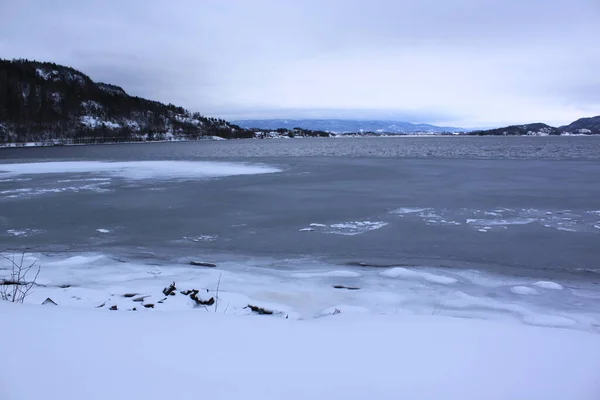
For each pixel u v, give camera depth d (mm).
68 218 11609
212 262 7684
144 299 5324
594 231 10039
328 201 14258
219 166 28562
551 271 7285
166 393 1973
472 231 10094
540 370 2338
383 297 5797
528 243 9062
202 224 10883
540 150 56281
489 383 2174
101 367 2230
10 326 2828
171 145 99375
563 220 11211
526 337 2891
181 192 16312
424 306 5469
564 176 21875
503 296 6000
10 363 2238
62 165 29516
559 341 2812
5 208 13094
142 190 16906
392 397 2008
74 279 6469
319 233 9961
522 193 15898
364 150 60531
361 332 2969
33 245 8883
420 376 2236
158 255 8133
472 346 2695
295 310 5266
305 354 2510
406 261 7836
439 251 8508
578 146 70375
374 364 2381
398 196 15289
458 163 31391
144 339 2674
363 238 9500
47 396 1914
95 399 1900
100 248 8664
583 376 2268
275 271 7113
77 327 2859
